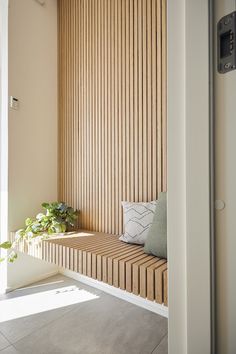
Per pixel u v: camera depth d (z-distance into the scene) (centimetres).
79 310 205
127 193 230
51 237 227
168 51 67
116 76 240
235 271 56
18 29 260
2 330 176
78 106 280
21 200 264
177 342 65
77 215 276
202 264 59
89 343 162
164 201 178
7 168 251
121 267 155
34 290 245
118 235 235
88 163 268
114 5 243
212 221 58
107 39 249
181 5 64
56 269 290
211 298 58
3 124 254
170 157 67
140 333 173
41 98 285
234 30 55
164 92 205
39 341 164
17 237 242
